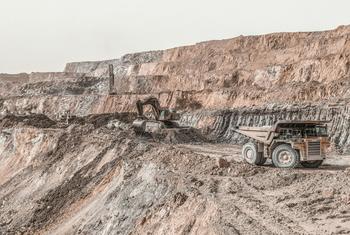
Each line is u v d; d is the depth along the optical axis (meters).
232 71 81.44
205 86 82.62
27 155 42.97
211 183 21.58
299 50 78.75
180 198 19.27
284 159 26.38
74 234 23.83
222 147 42.91
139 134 47.22
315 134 26.86
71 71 154.38
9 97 109.56
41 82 123.69
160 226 18.56
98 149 35.34
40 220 29.34
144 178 24.50
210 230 15.33
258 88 68.88
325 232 14.25
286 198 18.70
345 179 20.70
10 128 53.91
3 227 30.12
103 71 132.38
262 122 51.72
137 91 95.06
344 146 39.12
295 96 57.66
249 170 24.47
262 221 15.44
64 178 33.88
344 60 62.22
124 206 22.58
